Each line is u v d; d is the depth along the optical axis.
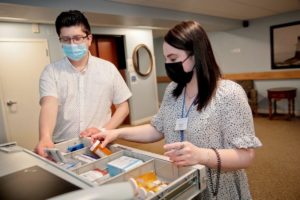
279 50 5.09
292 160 2.85
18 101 3.59
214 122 0.90
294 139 3.56
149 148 3.63
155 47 7.48
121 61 5.10
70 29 1.18
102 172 0.88
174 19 4.09
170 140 1.04
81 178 0.62
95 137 1.09
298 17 4.75
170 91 1.10
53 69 1.32
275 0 3.82
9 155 0.83
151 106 5.59
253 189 2.29
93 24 4.06
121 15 3.40
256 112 5.31
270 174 2.56
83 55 1.28
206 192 0.91
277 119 4.86
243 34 5.58
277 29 5.04
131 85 5.11
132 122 5.20
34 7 2.65
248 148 0.87
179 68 0.92
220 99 0.89
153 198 0.60
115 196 0.36
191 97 0.99
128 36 5.02
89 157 1.01
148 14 3.71
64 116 1.35
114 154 0.95
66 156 1.01
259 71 5.47
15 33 3.51
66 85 1.32
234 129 0.87
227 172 0.93
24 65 3.61
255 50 5.46
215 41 6.09
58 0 2.80
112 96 1.51
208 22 4.66
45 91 1.28
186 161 0.75
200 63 0.89
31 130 3.74
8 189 0.58
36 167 0.71
